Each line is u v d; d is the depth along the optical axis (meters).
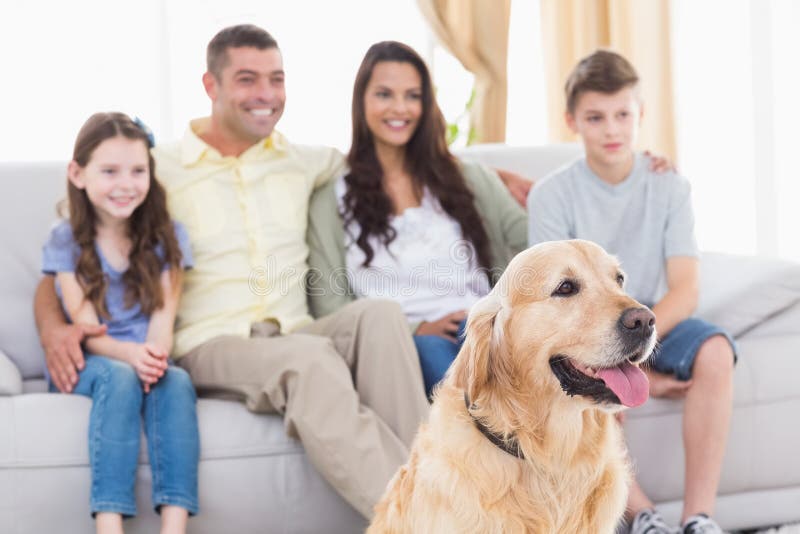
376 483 2.16
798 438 2.64
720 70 4.93
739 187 4.89
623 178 2.70
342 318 2.43
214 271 2.59
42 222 2.78
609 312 1.54
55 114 4.25
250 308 2.58
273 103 2.64
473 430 1.61
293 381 2.23
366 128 2.74
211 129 2.69
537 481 1.61
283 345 2.32
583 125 2.65
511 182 2.99
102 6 4.25
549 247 1.62
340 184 2.75
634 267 2.68
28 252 2.76
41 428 2.16
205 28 4.41
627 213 2.69
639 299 2.69
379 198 2.67
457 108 4.85
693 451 2.43
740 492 2.63
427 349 2.44
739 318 2.70
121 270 2.48
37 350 2.71
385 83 2.68
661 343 2.54
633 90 2.63
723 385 2.42
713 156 4.98
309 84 4.64
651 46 4.82
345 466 2.17
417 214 2.71
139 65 4.32
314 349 2.27
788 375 2.63
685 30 4.98
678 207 2.67
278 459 2.28
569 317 1.56
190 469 2.17
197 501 2.17
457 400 1.64
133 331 2.46
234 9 4.45
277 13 4.55
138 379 2.25
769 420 2.61
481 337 1.61
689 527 2.34
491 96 4.58
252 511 2.27
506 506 1.58
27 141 4.23
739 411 2.58
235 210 2.63
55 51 4.23
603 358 1.54
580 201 2.70
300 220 2.70
